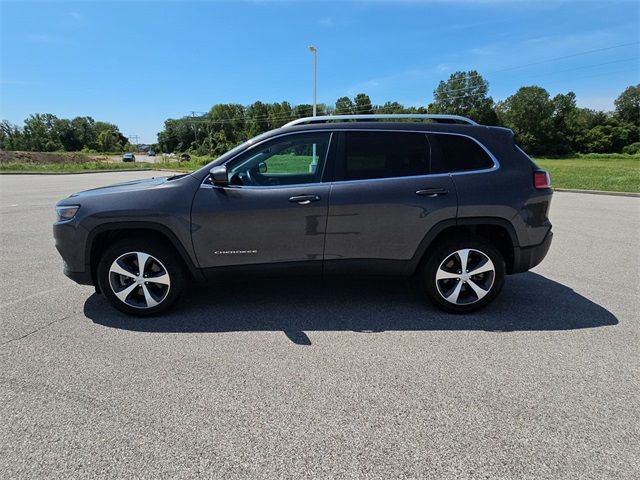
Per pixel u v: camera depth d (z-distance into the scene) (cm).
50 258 600
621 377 287
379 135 380
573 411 249
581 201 1319
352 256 378
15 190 1616
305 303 421
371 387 274
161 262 376
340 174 374
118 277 381
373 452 215
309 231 370
